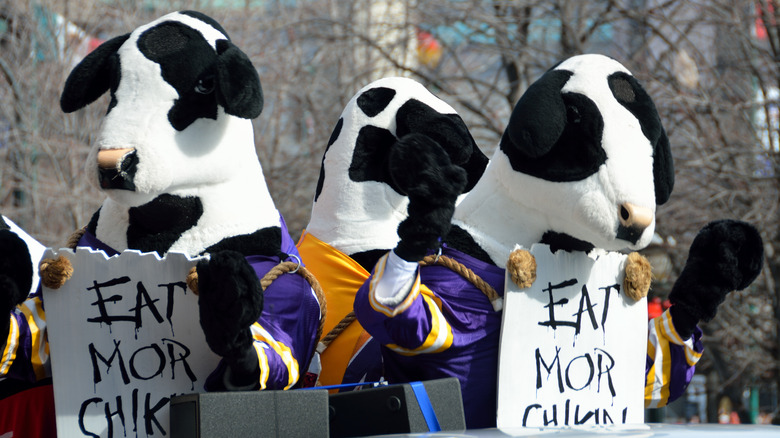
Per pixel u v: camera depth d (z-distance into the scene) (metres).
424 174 6.91
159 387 7.08
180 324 7.08
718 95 20.80
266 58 24.41
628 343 8.27
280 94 24.28
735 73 21.31
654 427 5.47
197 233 7.78
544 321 7.89
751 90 20.77
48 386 7.70
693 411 30.66
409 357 7.82
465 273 7.95
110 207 8.05
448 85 23.83
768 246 19.97
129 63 7.62
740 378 22.19
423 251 7.04
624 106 7.90
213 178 7.75
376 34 25.41
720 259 8.54
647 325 8.42
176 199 7.68
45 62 22.55
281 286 7.69
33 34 22.50
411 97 9.45
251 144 8.12
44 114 22.09
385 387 6.88
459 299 7.91
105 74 7.92
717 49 21.83
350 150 9.45
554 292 7.93
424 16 23.28
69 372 7.05
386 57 22.73
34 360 7.40
